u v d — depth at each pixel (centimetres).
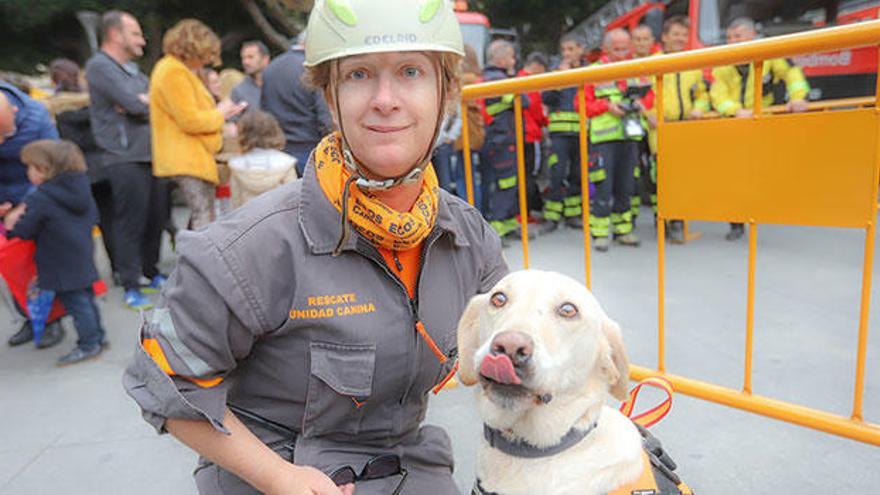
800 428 255
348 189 131
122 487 247
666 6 843
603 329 145
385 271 140
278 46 1756
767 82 550
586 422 143
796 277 449
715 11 709
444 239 156
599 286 459
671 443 249
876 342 329
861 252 501
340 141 142
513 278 142
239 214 138
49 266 359
